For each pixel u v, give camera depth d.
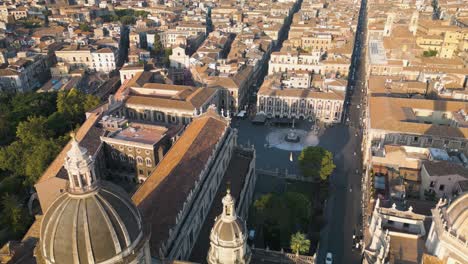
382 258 77.75
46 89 194.00
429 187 103.81
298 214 100.88
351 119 179.88
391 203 96.44
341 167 140.88
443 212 72.62
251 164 118.75
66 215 51.41
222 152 107.44
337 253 101.25
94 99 165.62
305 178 132.62
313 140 161.62
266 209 99.00
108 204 52.59
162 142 127.62
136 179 129.75
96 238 51.12
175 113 153.12
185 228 78.88
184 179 87.44
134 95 166.88
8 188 116.69
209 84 185.50
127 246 53.50
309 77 192.12
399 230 87.31
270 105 181.25
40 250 54.88
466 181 100.12
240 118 183.12
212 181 98.88
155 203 78.88
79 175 50.97
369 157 126.00
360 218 113.94
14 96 177.00
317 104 176.50
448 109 153.38
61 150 126.94
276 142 160.50
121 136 130.00
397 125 136.25
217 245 66.56
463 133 131.75
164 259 68.50
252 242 98.81
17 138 151.50
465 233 66.38
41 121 143.12
